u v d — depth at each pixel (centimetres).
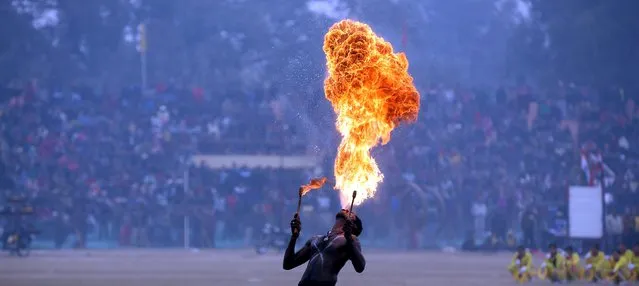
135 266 4588
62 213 6272
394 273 4097
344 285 3503
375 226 6391
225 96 7069
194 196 6425
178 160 6700
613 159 6431
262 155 6412
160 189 6506
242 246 6475
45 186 6412
